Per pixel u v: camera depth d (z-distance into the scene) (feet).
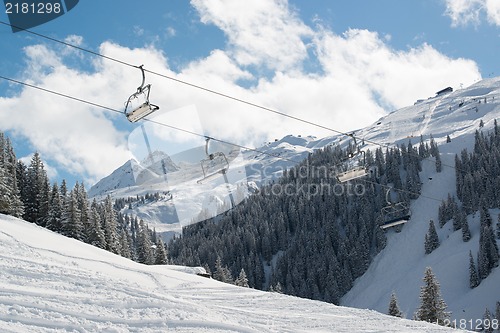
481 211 409.49
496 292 334.03
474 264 372.38
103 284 53.88
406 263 431.43
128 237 276.00
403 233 473.26
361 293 416.67
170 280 100.37
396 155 573.33
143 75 43.37
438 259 408.05
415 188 526.57
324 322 63.36
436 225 467.93
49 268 60.54
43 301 43.86
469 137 652.07
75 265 80.94
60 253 96.63
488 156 508.12
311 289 422.41
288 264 447.42
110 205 252.42
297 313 71.15
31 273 54.03
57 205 216.33
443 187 531.50
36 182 233.76
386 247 462.19
